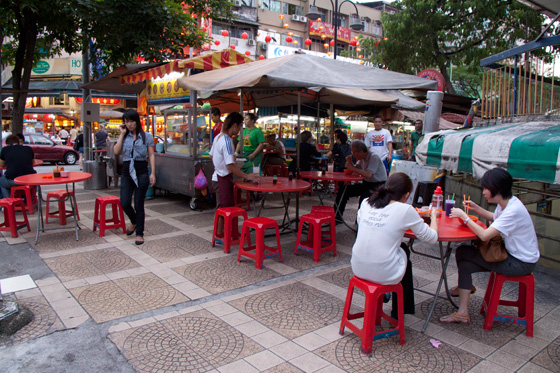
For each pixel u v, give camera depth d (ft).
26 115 83.05
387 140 25.81
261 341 10.09
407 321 11.32
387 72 16.88
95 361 9.14
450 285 13.92
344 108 46.01
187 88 17.26
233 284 13.70
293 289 13.37
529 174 13.03
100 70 35.04
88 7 25.44
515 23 47.37
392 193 9.52
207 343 9.95
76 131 75.25
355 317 10.69
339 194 20.84
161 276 14.28
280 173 32.58
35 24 27.30
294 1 109.81
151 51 30.22
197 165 24.41
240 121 16.90
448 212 12.32
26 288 13.05
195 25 35.32
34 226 20.61
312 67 15.71
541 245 20.94
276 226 15.71
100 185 32.12
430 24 50.16
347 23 119.55
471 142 15.37
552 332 10.78
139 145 17.56
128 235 19.12
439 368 9.03
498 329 10.92
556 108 19.85
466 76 83.05
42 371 8.77
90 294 12.67
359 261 9.66
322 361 9.26
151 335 10.29
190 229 20.59
